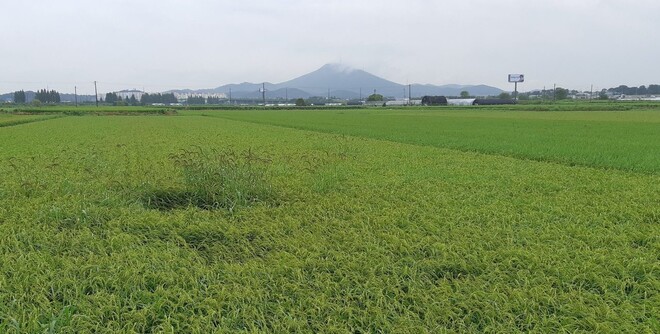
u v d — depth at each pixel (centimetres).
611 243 694
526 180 1205
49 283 538
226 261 650
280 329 461
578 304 495
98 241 693
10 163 1311
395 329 458
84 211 813
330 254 654
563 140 2367
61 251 668
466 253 654
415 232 750
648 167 1420
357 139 2519
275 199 987
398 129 3369
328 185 1120
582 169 1422
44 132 2970
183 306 503
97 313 480
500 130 3197
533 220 818
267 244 702
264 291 541
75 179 1159
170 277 563
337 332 457
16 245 670
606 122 4109
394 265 607
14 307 492
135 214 842
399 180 1195
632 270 593
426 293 527
